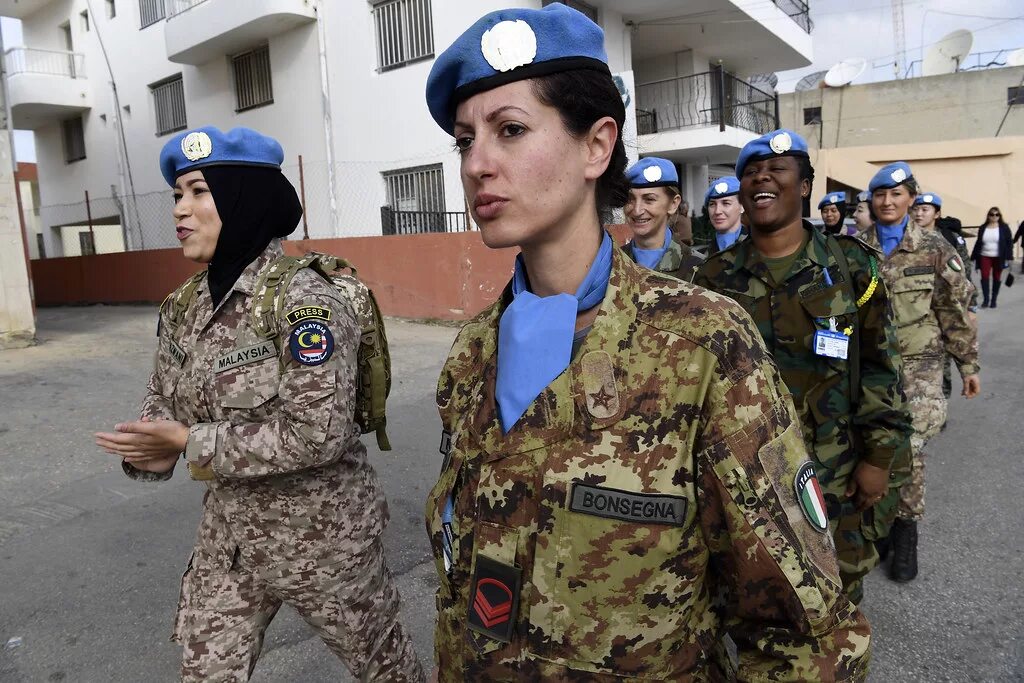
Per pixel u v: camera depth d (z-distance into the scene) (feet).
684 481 3.01
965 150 78.48
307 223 43.96
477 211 3.27
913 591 10.20
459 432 3.63
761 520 2.95
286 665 8.68
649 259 12.79
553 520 3.06
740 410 2.99
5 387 22.27
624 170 3.55
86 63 60.54
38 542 11.98
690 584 3.11
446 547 3.62
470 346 3.98
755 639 3.18
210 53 47.32
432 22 36.42
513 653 3.17
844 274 7.25
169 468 6.06
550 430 3.13
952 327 11.24
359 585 6.27
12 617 9.70
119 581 10.66
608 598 3.01
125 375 24.16
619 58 43.45
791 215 7.47
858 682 3.08
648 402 3.05
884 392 7.13
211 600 6.09
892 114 88.74
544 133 3.15
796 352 7.37
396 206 39.93
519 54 3.09
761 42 50.24
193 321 6.12
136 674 8.50
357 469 6.39
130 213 58.80
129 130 57.52
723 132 44.78
